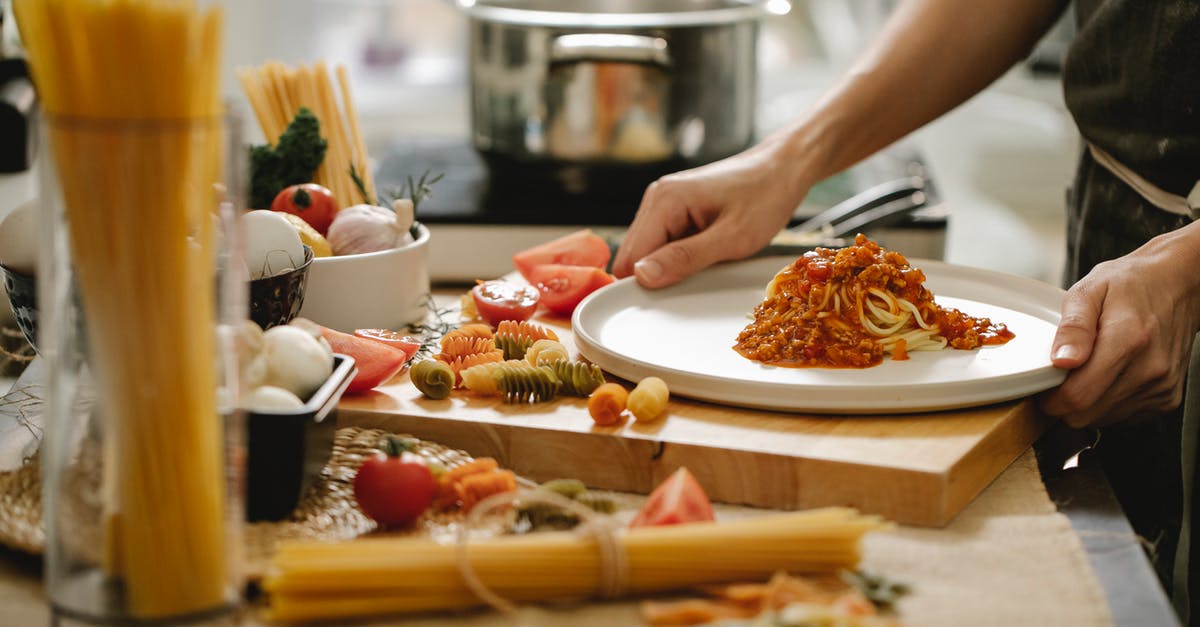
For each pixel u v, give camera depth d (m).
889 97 1.49
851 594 0.77
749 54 1.98
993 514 0.96
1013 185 3.27
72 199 0.68
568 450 1.02
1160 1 1.28
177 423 0.72
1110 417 1.11
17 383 1.19
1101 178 1.45
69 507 0.74
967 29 1.49
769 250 1.49
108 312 0.70
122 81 0.67
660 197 1.38
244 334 0.84
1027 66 3.28
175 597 0.74
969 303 1.30
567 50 1.87
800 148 1.45
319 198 1.33
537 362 1.15
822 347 1.15
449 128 3.29
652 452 1.00
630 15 2.14
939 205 1.97
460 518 0.91
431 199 1.98
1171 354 1.08
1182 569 1.21
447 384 1.10
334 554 0.77
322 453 0.94
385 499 0.87
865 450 0.96
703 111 1.92
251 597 0.82
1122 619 0.81
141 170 0.67
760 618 0.74
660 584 0.80
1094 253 1.46
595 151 1.92
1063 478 1.05
